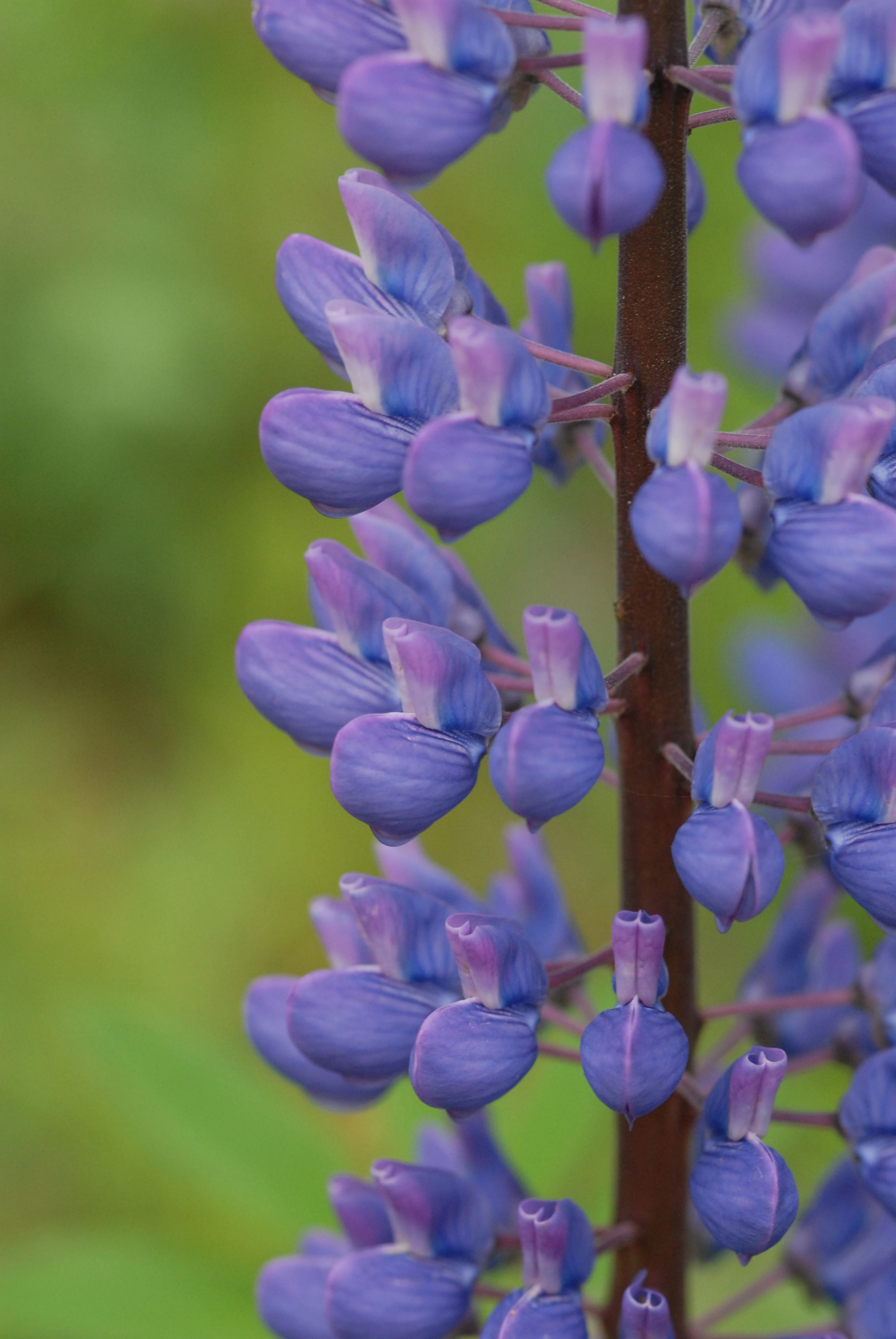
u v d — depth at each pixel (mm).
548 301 315
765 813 322
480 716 301
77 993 370
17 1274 348
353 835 650
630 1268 319
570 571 683
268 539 701
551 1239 301
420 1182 311
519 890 332
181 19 743
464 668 299
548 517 684
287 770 660
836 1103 434
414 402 297
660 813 307
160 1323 345
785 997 324
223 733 684
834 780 297
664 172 292
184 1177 362
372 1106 325
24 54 742
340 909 323
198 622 703
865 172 290
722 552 283
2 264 729
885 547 287
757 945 529
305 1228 359
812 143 280
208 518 709
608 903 625
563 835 634
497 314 308
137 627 704
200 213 735
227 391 710
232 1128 363
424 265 301
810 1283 328
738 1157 296
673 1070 293
